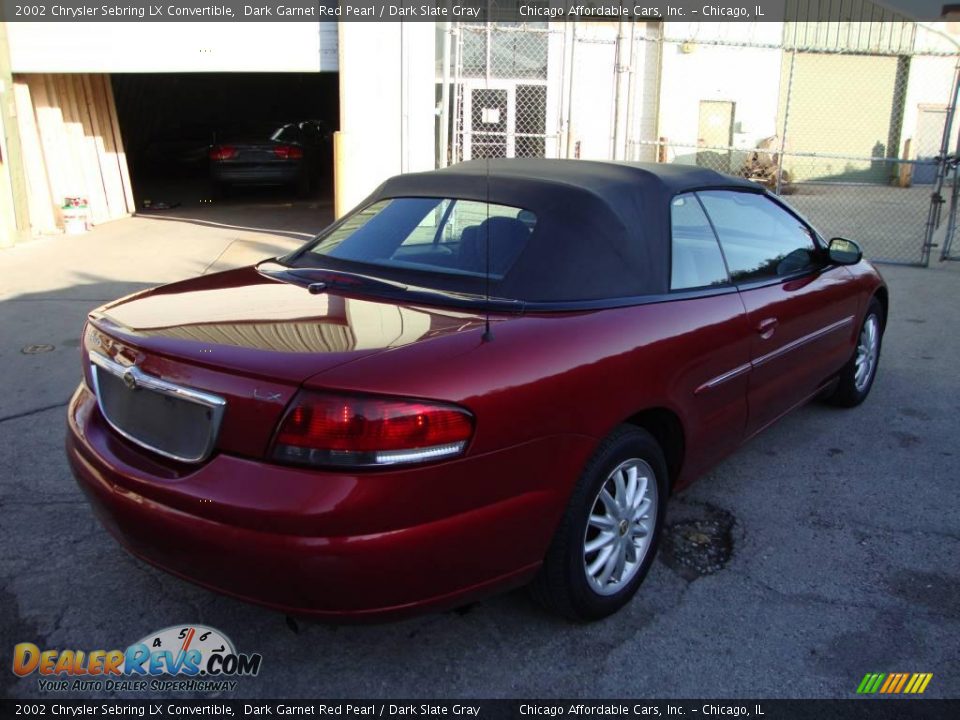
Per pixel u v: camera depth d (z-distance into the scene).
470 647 2.83
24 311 7.29
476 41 12.33
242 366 2.31
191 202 16.47
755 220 3.97
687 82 19.56
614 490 2.91
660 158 19.67
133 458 2.56
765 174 19.61
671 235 3.31
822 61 21.06
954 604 3.10
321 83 24.61
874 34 20.61
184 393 2.39
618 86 10.43
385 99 10.20
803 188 21.09
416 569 2.29
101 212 13.38
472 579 2.44
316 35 10.48
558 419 2.56
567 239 3.01
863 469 4.29
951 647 2.86
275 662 2.75
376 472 2.20
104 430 2.76
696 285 3.36
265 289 3.09
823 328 4.30
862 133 21.92
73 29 10.65
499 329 2.60
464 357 2.40
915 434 4.77
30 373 5.62
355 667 2.73
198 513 2.31
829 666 2.75
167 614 2.99
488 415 2.36
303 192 17.53
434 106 10.37
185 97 23.97
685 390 3.13
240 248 10.84
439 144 11.17
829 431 4.81
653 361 2.94
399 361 2.31
